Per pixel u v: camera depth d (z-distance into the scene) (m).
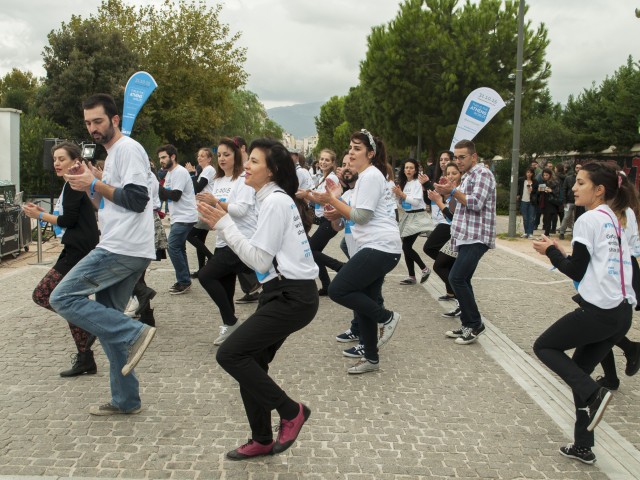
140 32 29.84
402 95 24.58
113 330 3.76
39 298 4.59
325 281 7.86
